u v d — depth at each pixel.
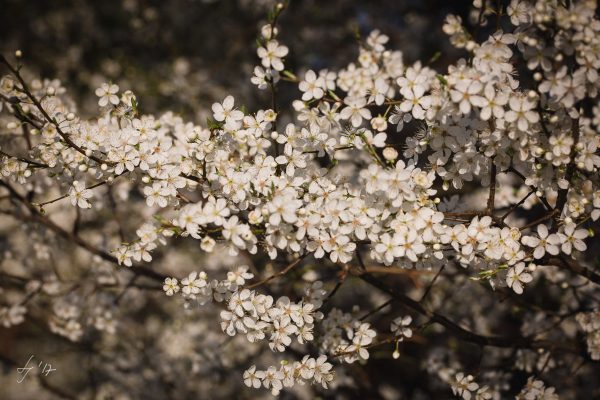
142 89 1.49
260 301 0.73
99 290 0.99
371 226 0.72
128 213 1.09
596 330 0.82
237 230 0.70
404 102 0.71
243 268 0.73
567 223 0.71
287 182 0.72
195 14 1.70
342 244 0.72
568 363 0.94
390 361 1.19
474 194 0.97
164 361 1.11
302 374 0.75
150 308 1.23
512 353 0.93
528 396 0.79
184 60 1.55
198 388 1.12
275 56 0.73
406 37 1.61
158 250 1.20
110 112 0.79
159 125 0.79
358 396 1.06
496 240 0.71
